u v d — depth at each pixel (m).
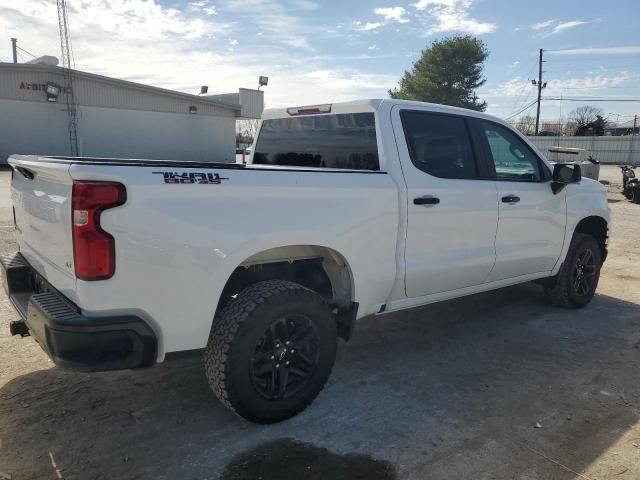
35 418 3.28
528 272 5.08
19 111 29.00
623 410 3.56
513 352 4.54
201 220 2.85
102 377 3.85
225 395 3.04
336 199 3.42
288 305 3.15
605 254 5.96
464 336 4.91
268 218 3.10
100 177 2.56
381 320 5.33
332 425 3.31
